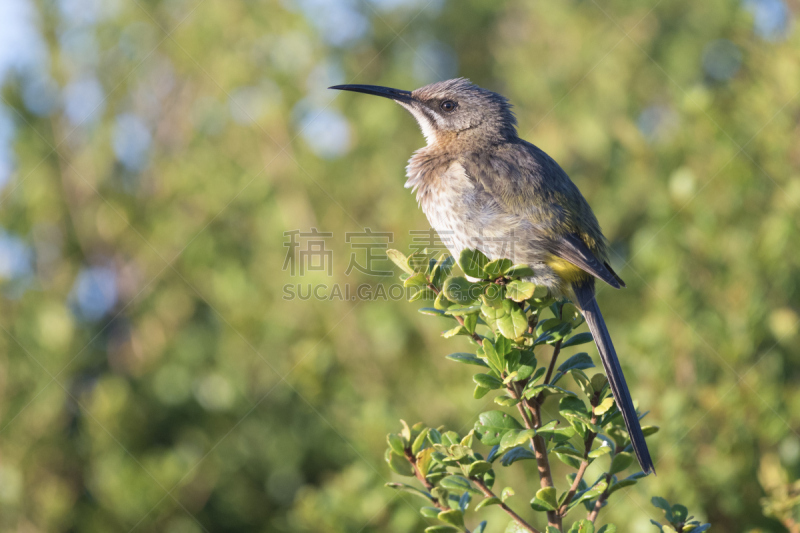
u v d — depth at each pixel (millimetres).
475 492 4977
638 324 9188
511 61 13719
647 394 8641
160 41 13250
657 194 9938
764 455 8359
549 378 5203
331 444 11211
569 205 7945
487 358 5066
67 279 12344
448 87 9156
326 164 11633
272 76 11578
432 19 15047
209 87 12164
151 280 12312
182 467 10867
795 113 9375
